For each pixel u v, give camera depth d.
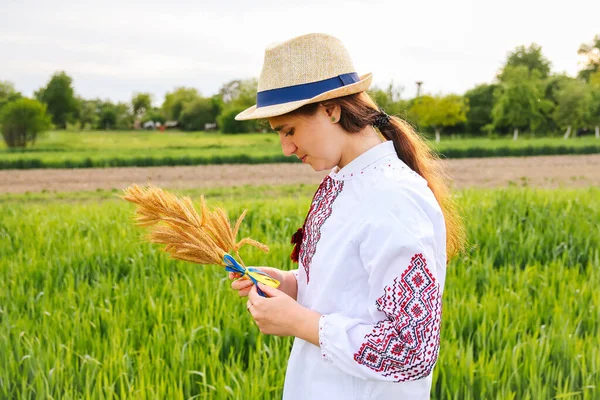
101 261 6.00
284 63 1.71
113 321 4.16
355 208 1.66
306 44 1.71
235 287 1.95
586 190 11.54
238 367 3.49
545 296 4.75
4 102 64.31
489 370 3.43
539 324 4.22
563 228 7.03
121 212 9.05
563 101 49.44
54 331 4.00
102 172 25.09
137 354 3.90
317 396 1.77
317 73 1.69
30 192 18.91
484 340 3.87
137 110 119.06
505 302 4.64
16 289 5.08
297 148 1.75
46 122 44.94
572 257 6.23
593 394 3.29
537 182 20.09
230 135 62.41
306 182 20.91
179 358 3.63
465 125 56.38
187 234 1.96
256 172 24.45
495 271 5.59
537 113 49.25
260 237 7.05
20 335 3.82
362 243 1.61
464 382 3.40
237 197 16.81
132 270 5.52
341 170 1.74
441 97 50.25
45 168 27.03
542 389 3.36
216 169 25.91
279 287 2.10
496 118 50.56
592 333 4.00
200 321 4.17
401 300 1.53
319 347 1.75
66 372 3.51
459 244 2.07
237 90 107.12
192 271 5.47
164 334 3.95
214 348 3.73
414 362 1.51
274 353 3.86
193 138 54.88
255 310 1.72
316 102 1.66
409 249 1.53
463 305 4.39
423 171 1.83
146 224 2.01
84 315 4.30
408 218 1.56
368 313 1.63
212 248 1.94
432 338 1.52
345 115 1.69
